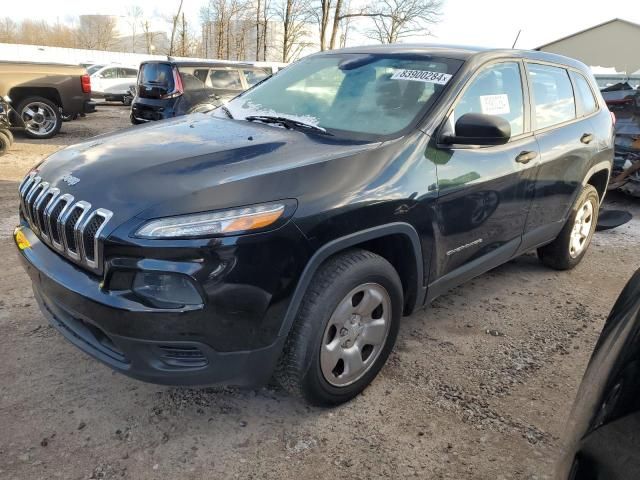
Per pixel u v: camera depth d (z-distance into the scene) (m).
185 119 3.48
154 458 2.36
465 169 3.05
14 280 4.02
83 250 2.25
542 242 4.25
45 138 11.36
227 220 2.13
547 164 3.82
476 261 3.41
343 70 3.57
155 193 2.22
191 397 2.78
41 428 2.50
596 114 4.66
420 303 3.03
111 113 17.92
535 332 3.67
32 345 3.17
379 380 2.99
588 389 1.48
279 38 35.81
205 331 2.15
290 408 2.73
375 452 2.46
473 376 3.09
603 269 4.99
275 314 2.27
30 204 2.63
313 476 2.31
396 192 2.64
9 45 27.47
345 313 2.56
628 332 1.47
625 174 7.34
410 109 3.06
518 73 3.73
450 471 2.37
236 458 2.39
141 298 2.12
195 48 43.09
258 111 3.45
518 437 2.61
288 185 2.32
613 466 1.15
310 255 2.32
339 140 2.86
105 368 2.98
